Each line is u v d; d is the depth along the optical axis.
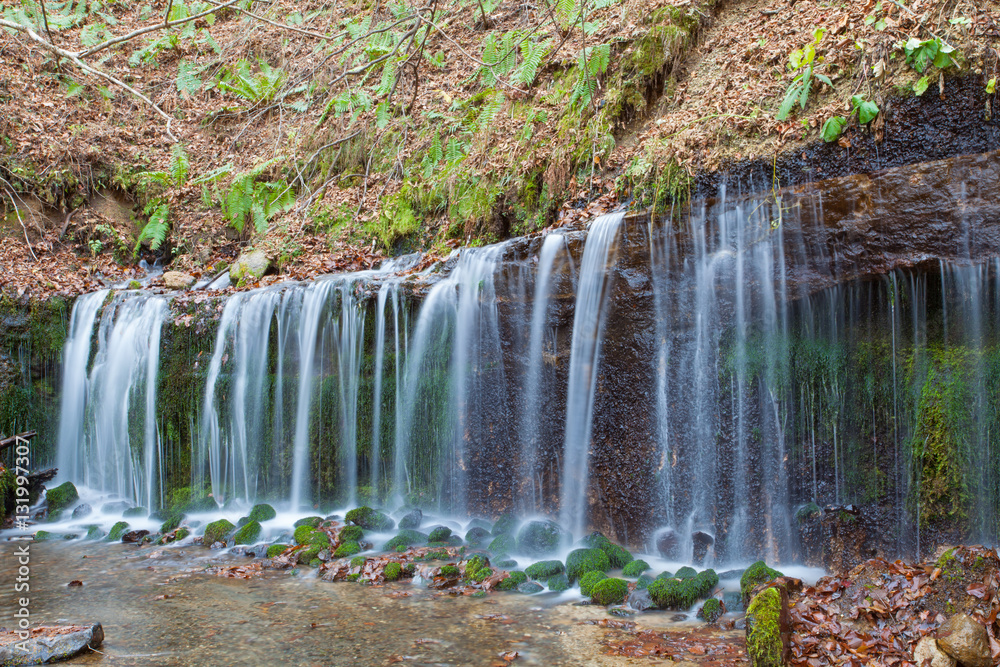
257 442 8.46
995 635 3.65
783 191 5.68
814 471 5.53
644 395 6.24
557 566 5.54
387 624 4.66
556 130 9.35
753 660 3.82
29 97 14.11
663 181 6.52
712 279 5.98
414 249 10.84
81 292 10.03
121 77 15.83
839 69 6.24
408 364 7.67
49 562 6.36
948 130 5.42
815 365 5.55
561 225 7.47
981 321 4.92
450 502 7.43
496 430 7.11
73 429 9.62
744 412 5.78
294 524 7.28
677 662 3.98
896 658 3.68
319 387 8.18
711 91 7.70
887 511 5.20
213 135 14.90
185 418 8.84
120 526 7.45
